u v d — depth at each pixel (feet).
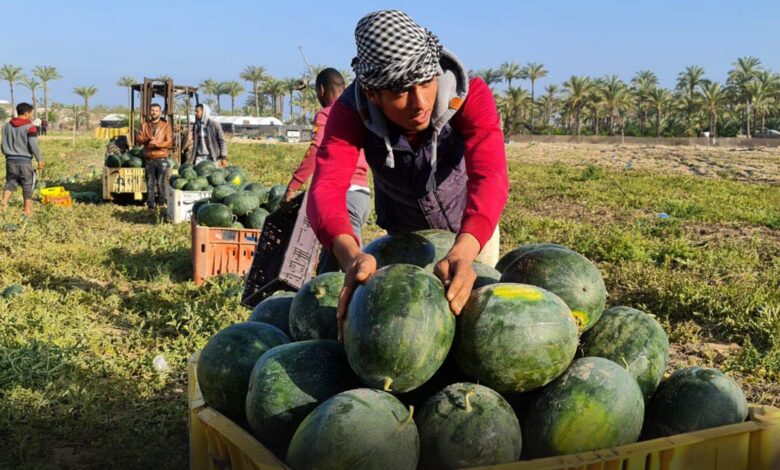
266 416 8.79
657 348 9.75
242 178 50.39
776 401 18.97
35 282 31.45
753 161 118.42
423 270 8.84
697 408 9.04
